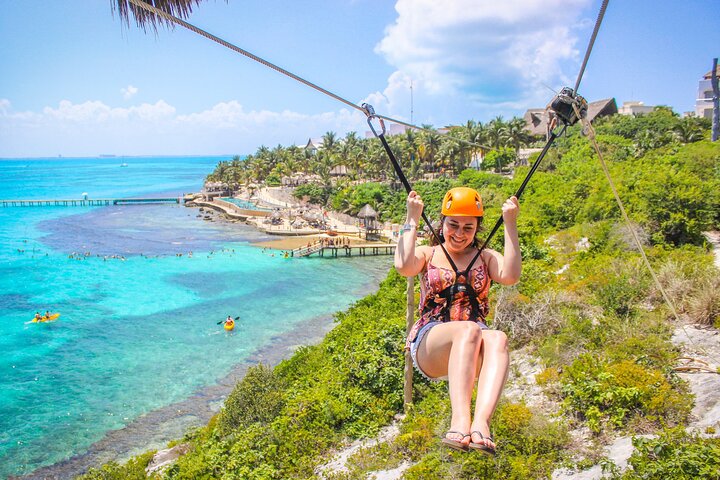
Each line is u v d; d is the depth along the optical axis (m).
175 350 32.59
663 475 7.98
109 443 22.00
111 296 45.62
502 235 25.86
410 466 11.95
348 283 51.44
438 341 3.28
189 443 19.52
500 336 3.25
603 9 2.92
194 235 82.75
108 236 81.25
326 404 16.16
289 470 13.88
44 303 43.22
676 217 19.69
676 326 13.68
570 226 29.00
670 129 62.44
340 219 92.12
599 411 11.17
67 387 27.34
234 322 37.94
